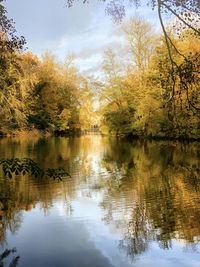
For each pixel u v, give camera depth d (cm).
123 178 1936
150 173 2072
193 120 3519
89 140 4928
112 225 1170
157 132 4416
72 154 3072
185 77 943
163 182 1798
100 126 6475
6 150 3180
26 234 1088
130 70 5084
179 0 847
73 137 5703
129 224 1178
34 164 706
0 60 1559
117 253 966
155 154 2966
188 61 932
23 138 4997
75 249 980
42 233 1097
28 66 5291
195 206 1358
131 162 2550
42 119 5916
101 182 1822
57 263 903
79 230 1123
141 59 4709
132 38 4700
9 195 1516
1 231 1114
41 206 1371
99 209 1341
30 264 895
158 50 2934
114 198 1500
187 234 1084
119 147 3750
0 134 5166
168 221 1202
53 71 6278
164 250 980
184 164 2353
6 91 3941
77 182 1808
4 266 883
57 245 1009
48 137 5525
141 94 4450
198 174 1992
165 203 1408
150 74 3841
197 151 3064
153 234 1092
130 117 5131
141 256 942
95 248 987
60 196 1520
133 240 1045
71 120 6719
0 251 972
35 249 978
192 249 984
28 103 4894
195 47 2139
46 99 5966
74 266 886
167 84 1081
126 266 888
